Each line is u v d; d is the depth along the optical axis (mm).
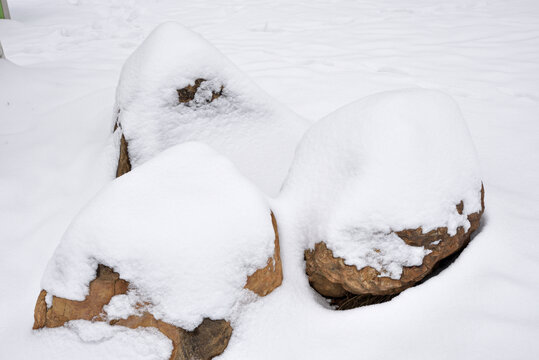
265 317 1666
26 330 1737
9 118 3537
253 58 5152
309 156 2047
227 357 1559
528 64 4703
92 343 1554
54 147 3123
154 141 2486
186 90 2510
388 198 1721
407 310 1699
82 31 6527
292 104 3867
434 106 1915
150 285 1521
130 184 1688
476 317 1628
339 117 2012
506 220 2148
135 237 1536
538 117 3621
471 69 4680
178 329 1520
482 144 3234
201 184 1721
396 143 1760
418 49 5422
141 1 8672
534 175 2791
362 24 6754
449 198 1795
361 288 1749
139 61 2578
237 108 2629
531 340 1530
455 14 7172
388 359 1555
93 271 1540
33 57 5281
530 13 6832
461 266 1839
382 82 4367
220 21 7090
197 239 1557
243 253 1620
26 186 2736
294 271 1885
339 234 1748
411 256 1720
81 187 2744
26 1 9078
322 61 5074
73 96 3949
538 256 1905
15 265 2184
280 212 1978
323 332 1679
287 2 8422
